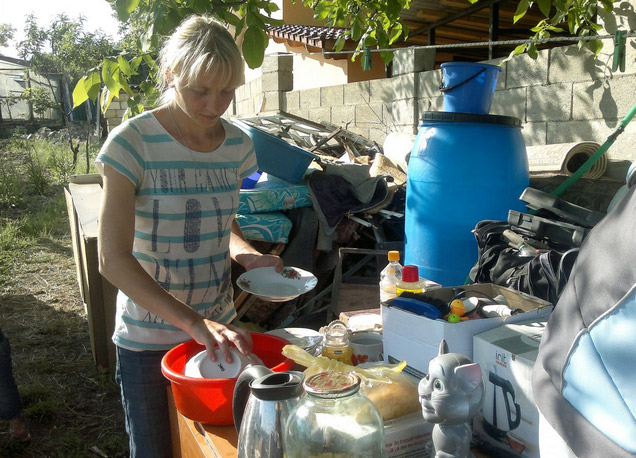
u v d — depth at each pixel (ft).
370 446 3.31
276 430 3.33
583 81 12.60
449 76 10.04
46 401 12.03
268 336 5.53
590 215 7.34
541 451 3.30
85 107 60.90
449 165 9.56
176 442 5.68
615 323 2.78
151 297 4.87
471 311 4.73
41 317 17.12
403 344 4.80
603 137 12.26
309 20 32.19
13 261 22.63
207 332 4.76
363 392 4.07
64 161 39.27
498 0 22.43
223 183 5.79
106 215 5.08
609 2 11.03
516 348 3.99
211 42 4.91
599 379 2.80
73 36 43.29
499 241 7.93
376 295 12.41
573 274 3.21
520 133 10.22
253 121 19.44
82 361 14.05
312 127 20.02
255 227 12.57
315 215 13.35
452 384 3.34
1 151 47.06
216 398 4.50
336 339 5.19
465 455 3.47
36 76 60.64
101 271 5.06
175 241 5.58
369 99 20.25
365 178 13.88
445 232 9.71
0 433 11.09
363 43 11.97
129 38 16.02
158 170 5.38
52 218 28.86
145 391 5.80
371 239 14.28
